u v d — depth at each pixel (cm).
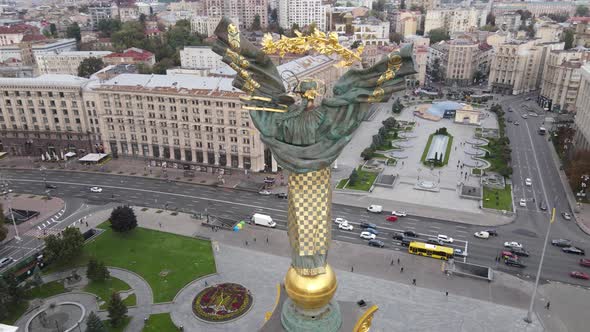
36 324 8975
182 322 9088
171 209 14200
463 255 11444
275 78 3947
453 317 9162
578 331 8825
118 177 16888
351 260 11250
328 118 3772
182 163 17588
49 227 13112
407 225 13088
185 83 17488
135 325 8981
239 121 16275
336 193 15300
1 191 15638
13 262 11338
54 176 17025
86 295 9881
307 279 4038
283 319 4422
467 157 18762
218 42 3834
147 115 17600
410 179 16462
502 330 8812
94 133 18700
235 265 11081
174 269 10881
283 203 14650
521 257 11481
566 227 13000
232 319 9150
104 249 11775
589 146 17012
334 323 4288
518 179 16375
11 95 18638
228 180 16475
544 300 9744
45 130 18938
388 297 9781
